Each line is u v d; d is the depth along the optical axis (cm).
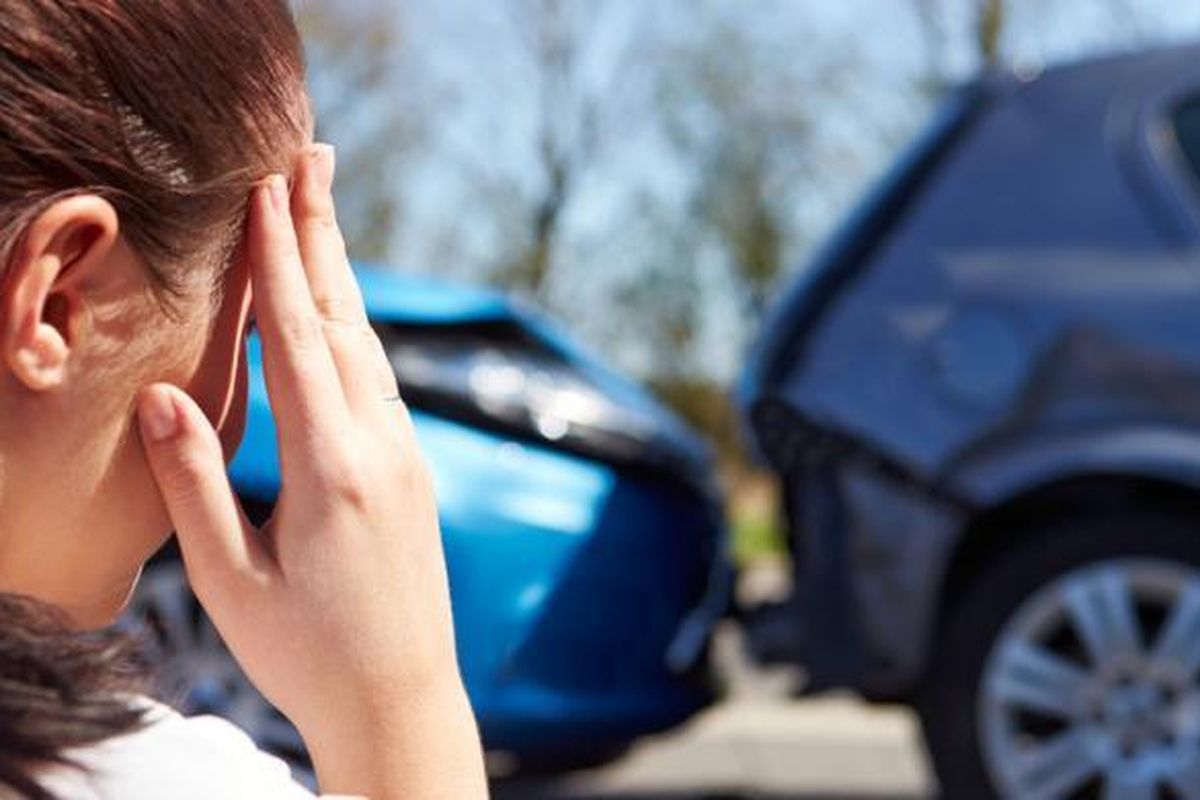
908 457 379
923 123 428
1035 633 377
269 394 91
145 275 82
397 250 2022
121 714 76
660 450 394
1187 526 368
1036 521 382
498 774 383
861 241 398
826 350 389
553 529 371
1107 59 407
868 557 382
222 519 88
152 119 81
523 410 378
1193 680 367
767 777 524
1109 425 369
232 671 355
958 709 379
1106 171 390
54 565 85
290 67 89
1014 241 388
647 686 385
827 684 386
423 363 376
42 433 82
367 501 90
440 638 92
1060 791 374
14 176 77
